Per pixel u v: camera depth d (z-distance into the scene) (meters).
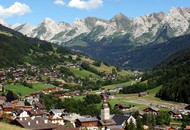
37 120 133.88
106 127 186.75
